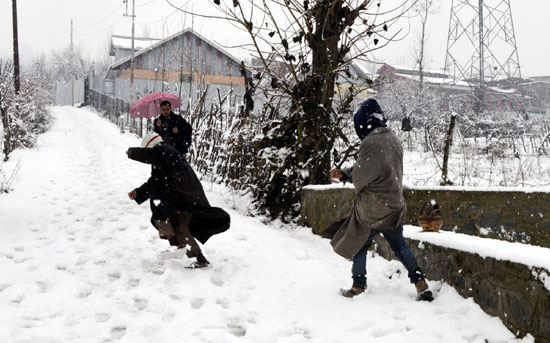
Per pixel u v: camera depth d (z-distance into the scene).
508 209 6.08
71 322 4.00
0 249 5.94
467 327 3.83
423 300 4.45
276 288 4.99
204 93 14.20
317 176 8.33
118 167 13.14
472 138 22.95
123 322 4.03
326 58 8.22
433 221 5.11
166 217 5.39
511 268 3.69
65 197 9.22
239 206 9.11
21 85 22.86
